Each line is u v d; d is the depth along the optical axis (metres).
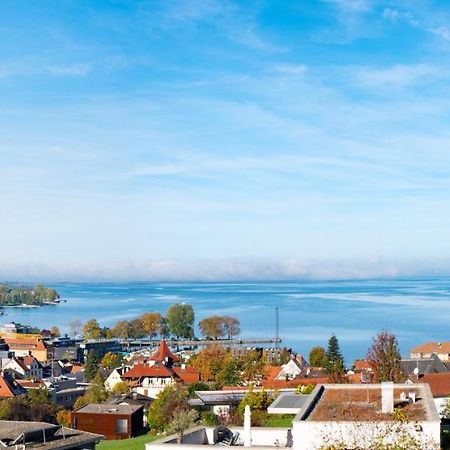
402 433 31.53
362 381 77.69
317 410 36.47
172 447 36.97
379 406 36.72
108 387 147.62
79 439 49.25
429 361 116.75
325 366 158.25
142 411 92.19
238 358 153.25
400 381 74.94
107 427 87.56
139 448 64.94
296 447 33.25
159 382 139.88
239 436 42.16
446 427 40.19
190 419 60.44
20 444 46.66
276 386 97.56
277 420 55.06
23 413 98.75
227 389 96.88
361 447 31.33
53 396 141.00
